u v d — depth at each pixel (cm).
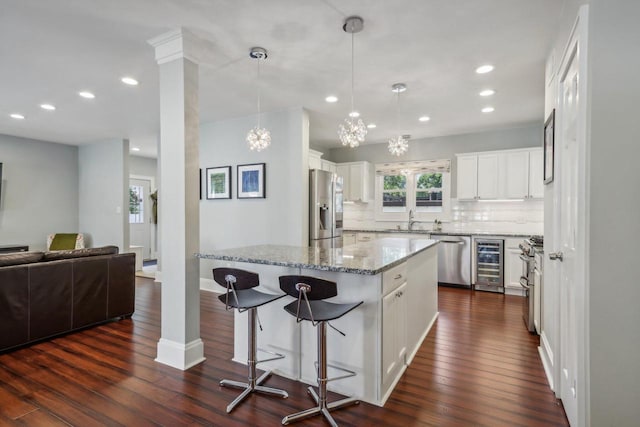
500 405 208
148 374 248
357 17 230
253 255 253
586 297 150
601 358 148
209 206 501
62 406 207
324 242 466
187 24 238
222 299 227
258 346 261
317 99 396
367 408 207
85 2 211
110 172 629
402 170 620
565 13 207
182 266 259
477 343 304
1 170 571
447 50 275
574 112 177
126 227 621
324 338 198
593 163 147
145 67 306
